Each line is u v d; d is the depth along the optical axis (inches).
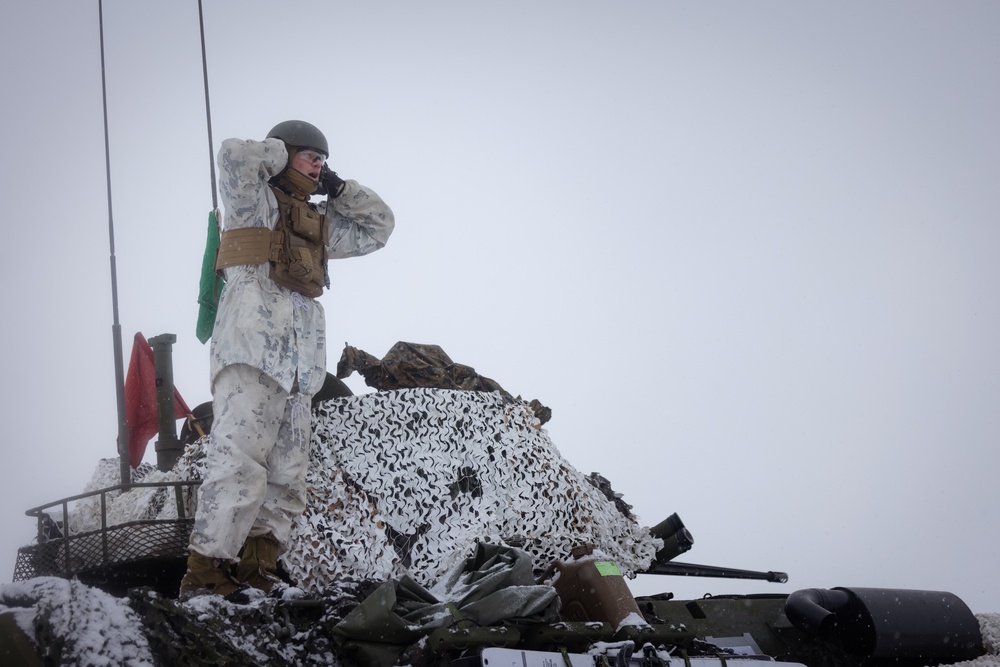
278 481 265.3
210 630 211.5
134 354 338.0
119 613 205.2
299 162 279.9
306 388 269.0
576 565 255.3
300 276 269.7
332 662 228.7
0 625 198.5
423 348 311.7
